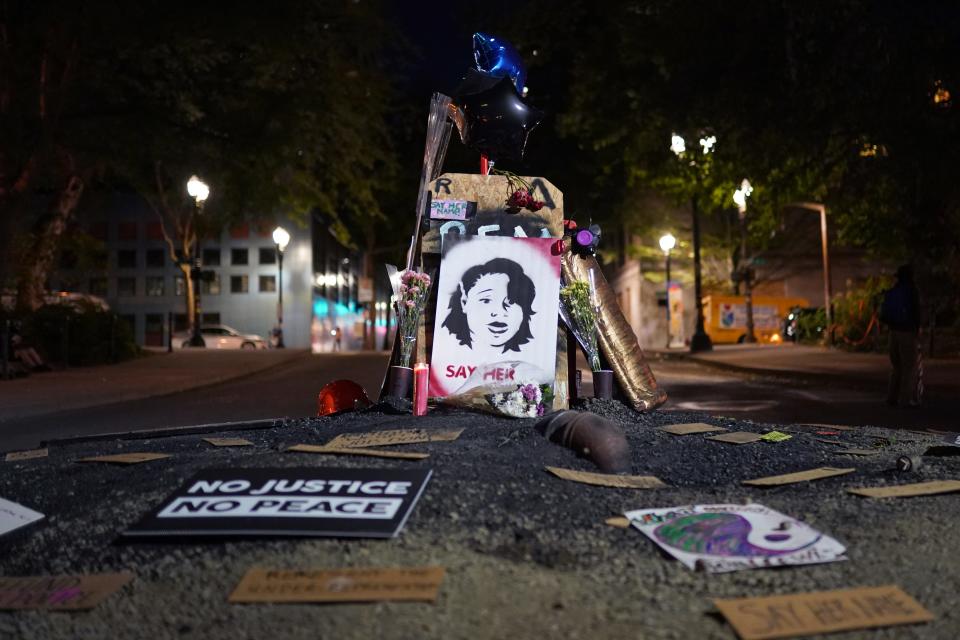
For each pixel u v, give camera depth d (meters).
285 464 4.14
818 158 20.50
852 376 15.45
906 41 15.62
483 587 2.88
